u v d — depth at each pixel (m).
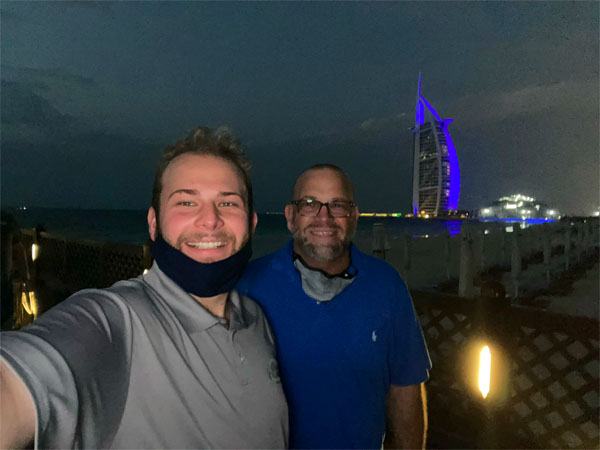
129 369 0.79
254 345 1.05
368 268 1.61
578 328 2.27
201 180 0.97
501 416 2.56
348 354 1.47
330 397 1.45
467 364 2.73
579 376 3.24
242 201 1.03
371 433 1.50
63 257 7.23
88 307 0.79
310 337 1.47
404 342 1.62
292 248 1.62
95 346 0.72
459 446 2.59
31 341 0.64
